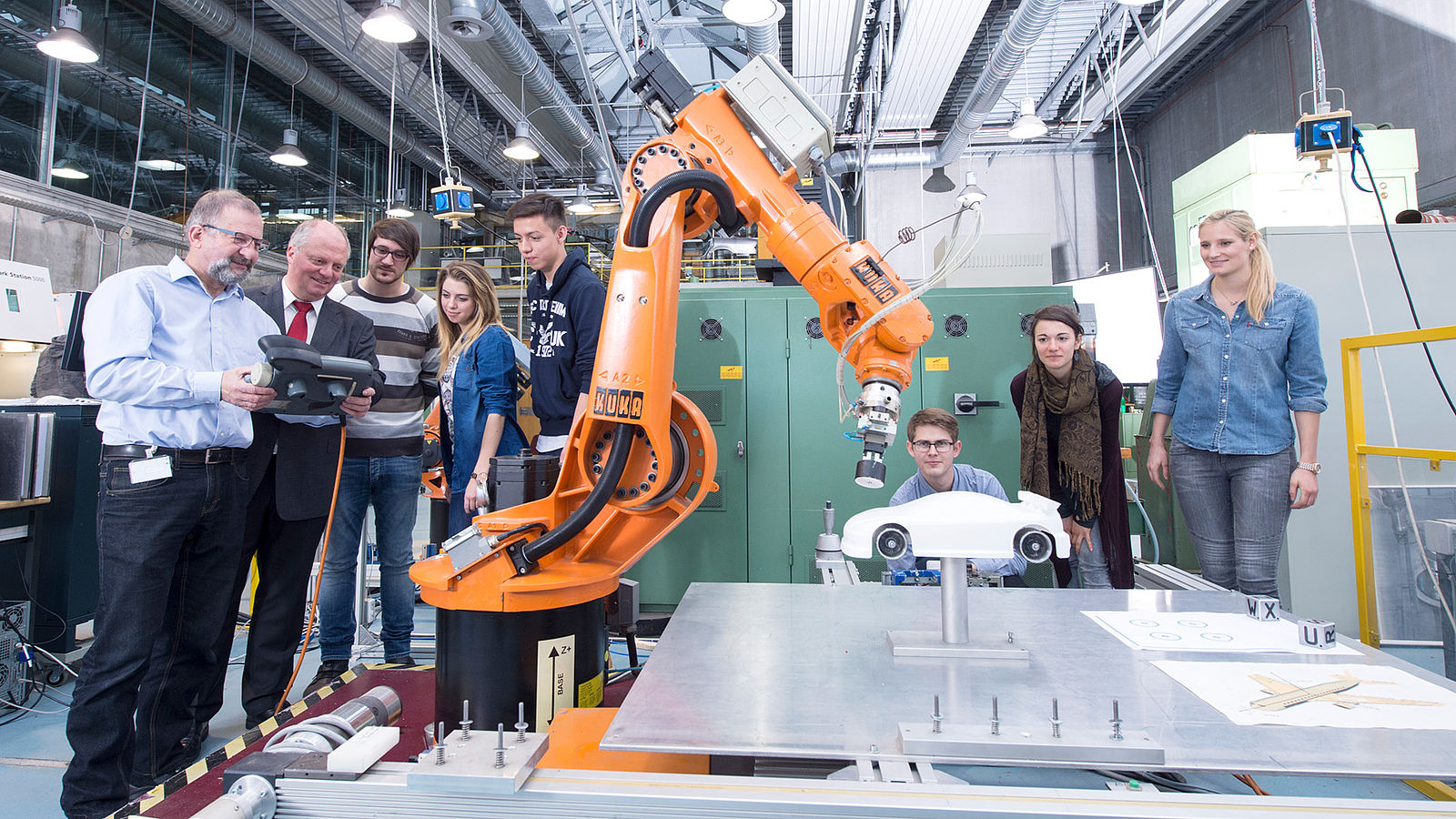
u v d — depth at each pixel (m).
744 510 3.14
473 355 2.45
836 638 1.05
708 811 0.65
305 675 2.61
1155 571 2.64
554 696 1.15
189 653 1.84
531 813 0.66
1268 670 0.90
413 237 2.41
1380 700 0.80
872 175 8.56
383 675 1.82
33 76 5.58
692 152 1.32
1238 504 1.95
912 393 3.11
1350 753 0.68
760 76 1.30
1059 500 2.33
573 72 7.14
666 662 0.95
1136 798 0.64
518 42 5.40
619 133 8.62
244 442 1.75
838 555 1.62
